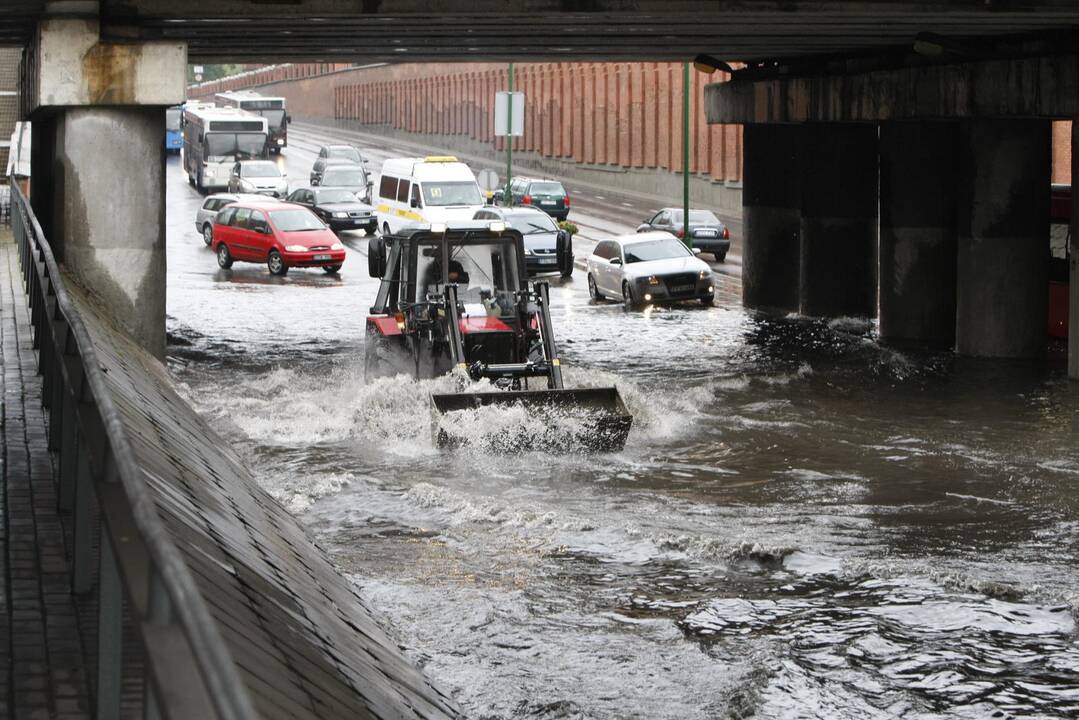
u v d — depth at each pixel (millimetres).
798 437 30094
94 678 9234
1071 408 33344
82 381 10859
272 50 46406
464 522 22875
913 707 14891
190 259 72875
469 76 165875
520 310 30703
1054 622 17750
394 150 175250
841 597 18891
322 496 24547
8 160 79062
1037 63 38000
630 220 100250
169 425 18766
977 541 21766
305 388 35656
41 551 12789
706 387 36500
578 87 137375
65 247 32844
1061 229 45188
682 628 17578
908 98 43594
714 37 41625
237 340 45188
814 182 52812
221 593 9719
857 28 38594
